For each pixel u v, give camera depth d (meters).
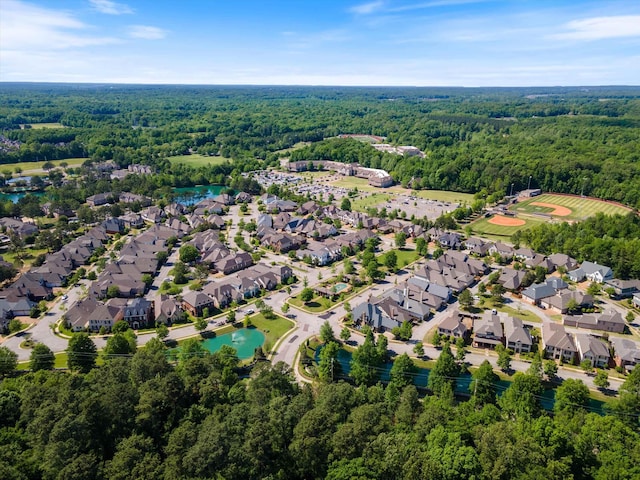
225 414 98.06
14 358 134.75
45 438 85.31
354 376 133.12
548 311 179.12
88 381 107.88
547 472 83.38
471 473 83.94
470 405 114.06
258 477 82.94
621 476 85.88
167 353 142.50
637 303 181.88
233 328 165.62
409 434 96.38
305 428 89.88
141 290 190.00
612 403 117.38
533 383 119.75
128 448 81.56
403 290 193.12
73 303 181.88
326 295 190.75
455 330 158.38
